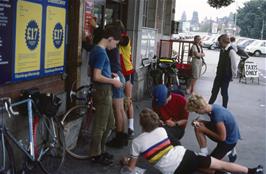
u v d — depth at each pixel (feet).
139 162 17.74
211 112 16.97
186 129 24.25
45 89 18.12
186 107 17.24
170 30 46.75
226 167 15.47
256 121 28.37
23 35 15.47
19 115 15.20
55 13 18.22
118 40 16.97
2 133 12.98
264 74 65.26
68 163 17.26
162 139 14.42
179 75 39.27
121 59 21.67
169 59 35.99
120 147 19.62
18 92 15.60
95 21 23.04
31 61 16.31
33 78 16.66
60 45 19.19
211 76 55.77
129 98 21.57
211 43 142.00
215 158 16.26
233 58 27.22
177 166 14.35
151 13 37.91
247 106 34.17
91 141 17.22
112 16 28.78
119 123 19.48
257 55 120.16
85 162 17.51
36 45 16.63
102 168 16.99
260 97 39.93
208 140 22.12
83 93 20.02
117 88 18.21
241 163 18.98
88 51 21.43
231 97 38.55
